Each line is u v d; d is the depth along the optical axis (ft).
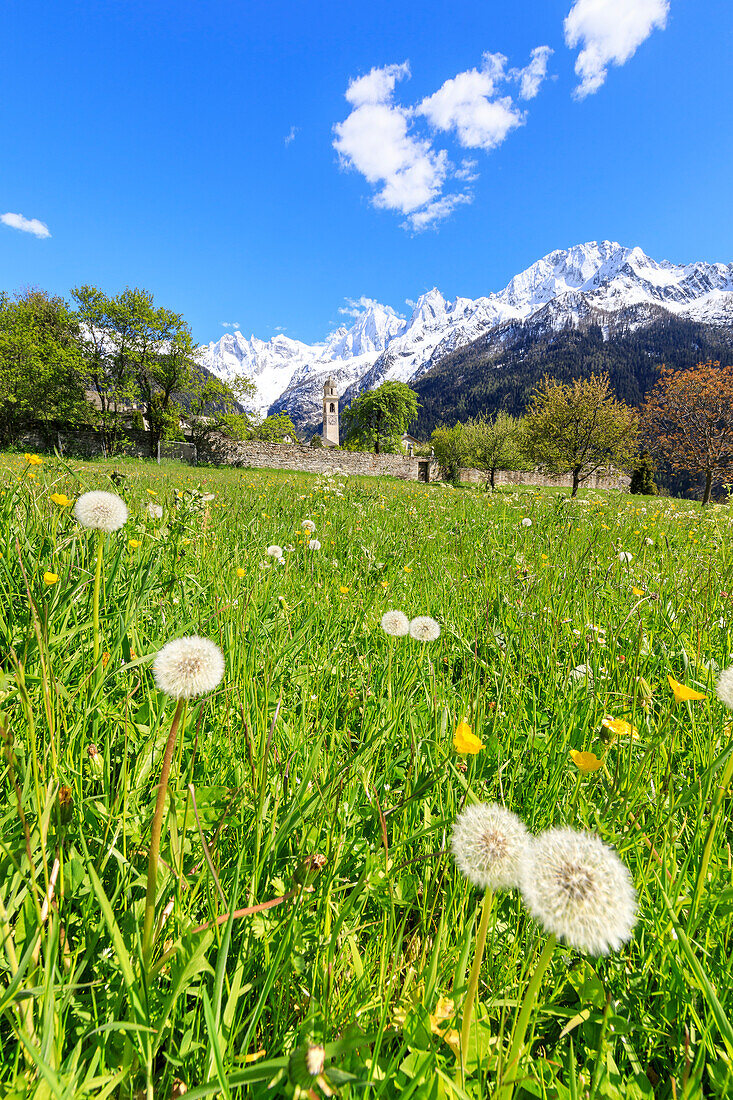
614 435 123.24
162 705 5.90
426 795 5.54
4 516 10.16
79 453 132.67
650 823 5.16
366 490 40.32
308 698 7.04
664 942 4.01
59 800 3.59
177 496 14.19
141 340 146.20
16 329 138.92
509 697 7.91
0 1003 2.85
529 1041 3.33
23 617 7.25
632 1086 3.28
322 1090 2.20
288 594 11.30
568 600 12.05
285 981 3.64
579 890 2.50
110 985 3.53
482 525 25.57
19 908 3.49
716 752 6.03
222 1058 2.79
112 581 7.89
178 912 3.73
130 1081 3.05
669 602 11.05
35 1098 2.71
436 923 4.54
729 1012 3.59
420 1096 2.95
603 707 7.13
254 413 165.78
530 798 5.81
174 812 3.87
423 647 9.00
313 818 4.83
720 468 127.34
